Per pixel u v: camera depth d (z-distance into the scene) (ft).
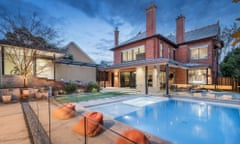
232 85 47.55
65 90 40.01
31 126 13.97
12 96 28.17
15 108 21.63
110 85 67.92
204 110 27.45
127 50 58.59
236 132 17.84
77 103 27.22
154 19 48.24
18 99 28.32
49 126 13.33
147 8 49.88
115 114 23.13
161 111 26.89
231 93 40.50
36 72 39.19
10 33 35.70
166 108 28.78
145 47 50.72
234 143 15.08
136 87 53.26
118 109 25.95
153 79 47.32
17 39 35.40
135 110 25.53
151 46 48.24
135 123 20.80
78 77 54.24
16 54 33.91
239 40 3.47
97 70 62.80
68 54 72.33
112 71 64.90
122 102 31.07
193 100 33.17
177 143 15.08
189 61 55.98
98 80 63.05
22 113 18.90
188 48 56.49
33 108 18.56
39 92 30.99
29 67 35.29
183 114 25.21
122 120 21.67
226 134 17.21
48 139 11.25
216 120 22.04
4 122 15.43
